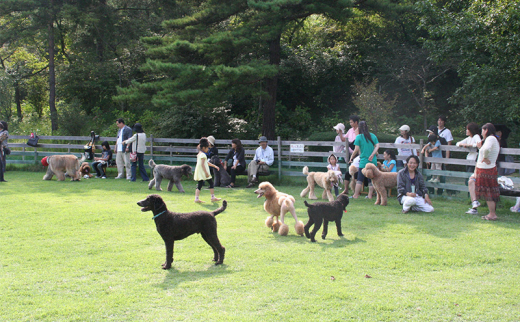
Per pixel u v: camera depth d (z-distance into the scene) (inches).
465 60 543.8
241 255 202.2
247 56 618.5
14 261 191.6
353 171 366.9
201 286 162.2
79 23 959.0
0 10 850.8
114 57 1057.5
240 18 609.6
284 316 137.1
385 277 172.9
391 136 661.9
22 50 1300.4
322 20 1192.8
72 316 137.2
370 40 1045.2
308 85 1064.8
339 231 238.2
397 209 319.6
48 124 957.2
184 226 182.2
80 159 519.2
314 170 565.0
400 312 140.8
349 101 1067.9
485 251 207.8
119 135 486.9
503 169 344.2
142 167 474.0
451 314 139.8
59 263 189.3
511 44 458.6
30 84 1251.2
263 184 249.8
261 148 447.2
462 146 354.3
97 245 217.9
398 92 998.4
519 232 245.6
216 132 769.6
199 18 585.9
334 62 1042.1
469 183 304.0
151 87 525.7
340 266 185.9
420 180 314.8
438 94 1007.6
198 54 552.4
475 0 525.3
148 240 228.2
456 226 261.7
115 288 160.7
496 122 564.4
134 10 1071.0
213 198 355.9
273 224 249.6
